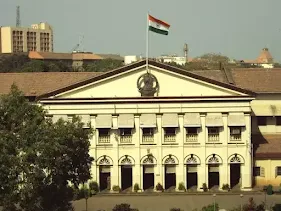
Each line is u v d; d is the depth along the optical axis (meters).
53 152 52.00
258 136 87.06
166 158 80.69
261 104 87.50
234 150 80.94
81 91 79.69
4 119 53.91
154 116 79.88
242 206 69.69
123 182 82.19
